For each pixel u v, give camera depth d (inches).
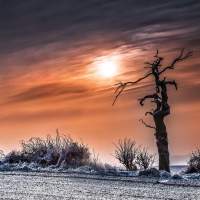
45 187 640.4
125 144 1021.8
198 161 965.2
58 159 984.3
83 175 792.3
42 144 1049.5
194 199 540.1
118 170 916.0
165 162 999.0
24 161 1004.6
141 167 1006.4
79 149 989.2
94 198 540.4
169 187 645.9
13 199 527.2
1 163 988.6
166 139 1013.2
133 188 633.6
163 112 1015.0
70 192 589.9
